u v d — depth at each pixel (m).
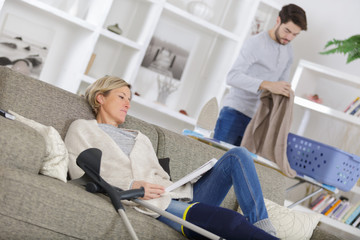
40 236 1.66
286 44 4.32
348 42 5.17
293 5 4.18
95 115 2.48
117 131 2.42
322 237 2.64
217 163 2.33
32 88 2.25
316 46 5.83
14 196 1.60
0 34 4.55
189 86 5.61
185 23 5.47
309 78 5.43
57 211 1.67
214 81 5.53
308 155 3.67
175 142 2.68
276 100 3.72
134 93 5.16
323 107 5.08
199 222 1.99
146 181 2.29
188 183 2.39
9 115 1.99
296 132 5.76
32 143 1.83
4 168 1.66
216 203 2.32
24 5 4.62
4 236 1.60
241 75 4.02
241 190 2.18
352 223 5.07
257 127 3.80
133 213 1.94
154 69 5.41
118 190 2.03
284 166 3.59
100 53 5.10
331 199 5.14
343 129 5.61
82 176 2.06
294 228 2.62
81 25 4.64
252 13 5.39
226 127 4.24
